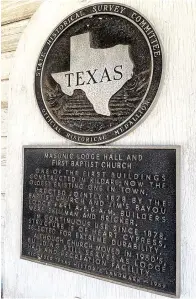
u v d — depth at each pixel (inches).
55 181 51.1
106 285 47.3
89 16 48.8
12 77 57.7
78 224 48.6
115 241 45.2
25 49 56.3
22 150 54.8
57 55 51.5
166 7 43.7
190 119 41.6
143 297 44.3
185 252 41.3
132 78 44.8
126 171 44.8
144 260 42.9
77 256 48.4
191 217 41.0
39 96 53.1
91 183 47.6
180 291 41.1
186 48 42.1
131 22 45.2
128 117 44.7
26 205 54.1
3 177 58.9
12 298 56.3
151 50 43.4
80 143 48.6
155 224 42.3
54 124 51.3
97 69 47.6
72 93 49.8
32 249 53.2
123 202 44.8
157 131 43.7
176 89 42.6
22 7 57.2
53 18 53.7
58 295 51.5
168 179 41.8
